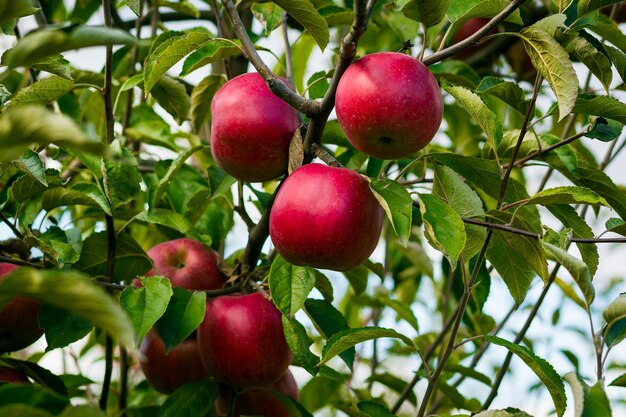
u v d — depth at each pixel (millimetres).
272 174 1934
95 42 1147
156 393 2748
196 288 2195
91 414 932
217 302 2059
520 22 1937
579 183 2178
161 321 1862
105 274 2180
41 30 1140
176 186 2516
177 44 1772
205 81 2406
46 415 979
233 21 1757
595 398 1744
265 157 1882
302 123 1897
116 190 1938
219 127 1892
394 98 1635
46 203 1995
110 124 1994
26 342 2090
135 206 2760
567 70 1646
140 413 2307
